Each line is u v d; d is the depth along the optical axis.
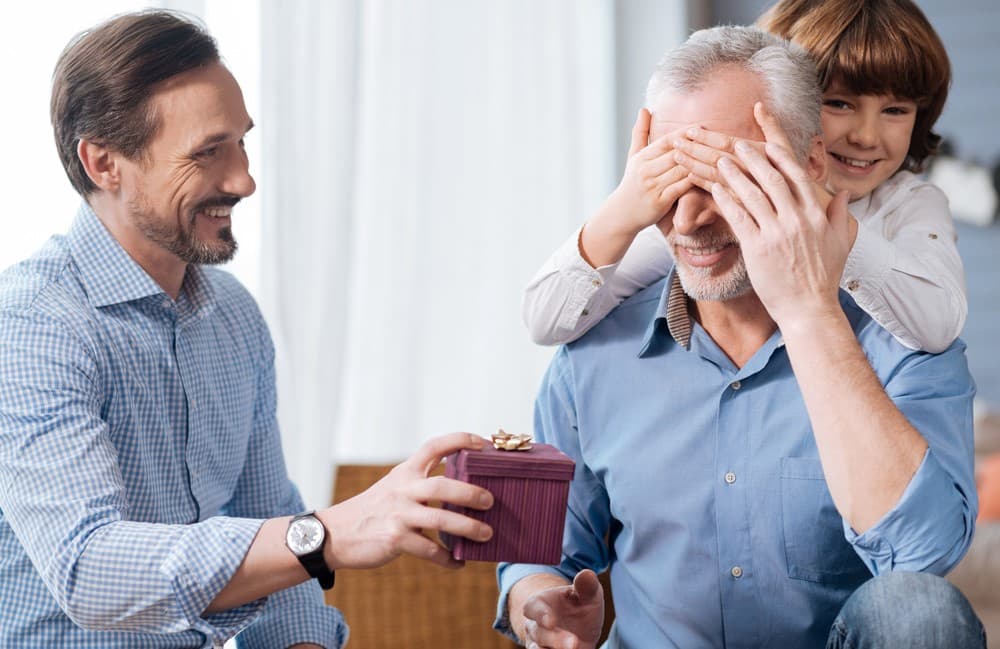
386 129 2.81
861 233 1.44
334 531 1.24
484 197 2.94
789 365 1.49
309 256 2.40
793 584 1.46
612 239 1.46
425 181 2.86
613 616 2.05
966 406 1.45
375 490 1.23
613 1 3.24
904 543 1.28
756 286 1.31
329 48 2.42
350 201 2.46
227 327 1.70
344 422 2.79
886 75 1.74
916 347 1.46
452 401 2.91
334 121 2.43
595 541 1.64
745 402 1.49
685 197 1.36
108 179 1.50
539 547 1.22
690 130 1.36
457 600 2.32
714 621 1.49
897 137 1.79
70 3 2.06
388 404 2.82
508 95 2.98
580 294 1.50
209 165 1.51
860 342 1.52
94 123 1.48
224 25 2.31
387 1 2.79
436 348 2.89
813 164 1.45
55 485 1.35
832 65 1.75
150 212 1.50
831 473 1.30
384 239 2.82
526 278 3.00
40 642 1.45
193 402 1.58
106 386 1.48
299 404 2.38
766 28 1.90
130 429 1.50
